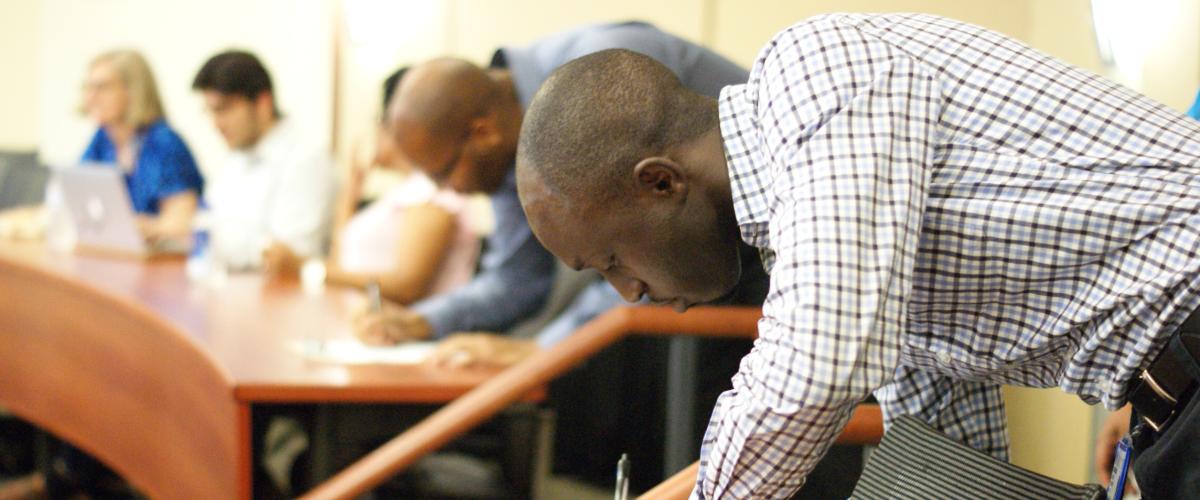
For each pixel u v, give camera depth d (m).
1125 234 1.03
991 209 1.05
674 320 1.88
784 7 3.24
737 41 3.38
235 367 2.41
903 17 1.13
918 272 1.09
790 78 1.04
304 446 2.35
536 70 2.49
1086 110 1.05
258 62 4.20
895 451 1.24
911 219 0.99
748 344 1.99
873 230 0.97
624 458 1.41
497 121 2.55
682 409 2.00
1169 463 1.02
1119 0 2.32
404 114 2.52
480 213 4.18
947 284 1.09
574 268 1.21
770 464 1.02
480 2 4.27
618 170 1.12
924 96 1.03
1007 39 1.11
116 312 3.08
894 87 1.02
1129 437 1.11
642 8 3.65
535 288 2.93
